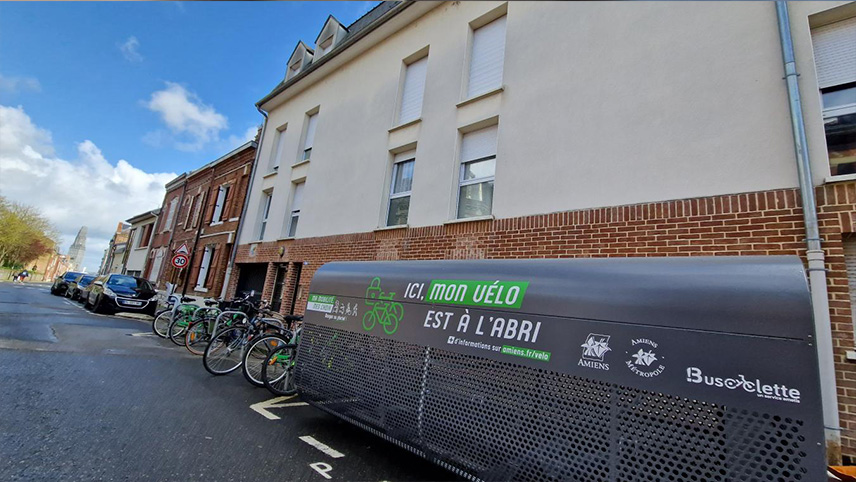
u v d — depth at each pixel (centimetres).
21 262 5294
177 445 332
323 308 429
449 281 329
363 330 377
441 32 823
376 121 916
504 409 266
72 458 288
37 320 977
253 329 655
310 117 1212
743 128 419
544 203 562
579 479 226
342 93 1064
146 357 678
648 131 485
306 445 363
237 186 1544
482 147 699
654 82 494
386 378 342
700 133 445
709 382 203
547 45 625
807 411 179
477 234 631
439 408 299
